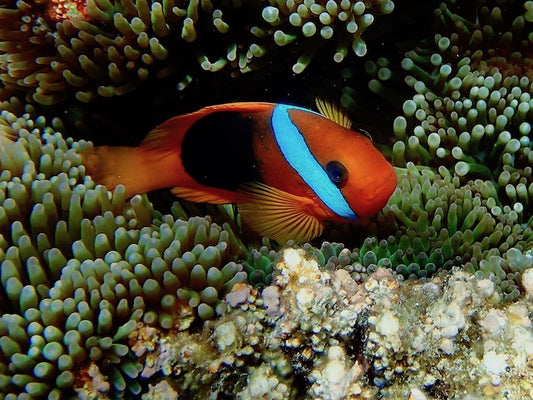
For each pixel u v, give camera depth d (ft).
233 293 0.55
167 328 0.54
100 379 0.50
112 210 0.60
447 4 0.71
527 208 0.66
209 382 0.54
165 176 0.63
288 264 0.54
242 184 0.60
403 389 0.51
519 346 0.50
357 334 0.53
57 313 0.51
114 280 0.53
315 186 0.57
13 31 0.65
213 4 0.64
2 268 0.52
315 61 0.73
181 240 0.57
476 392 0.49
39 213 0.56
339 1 0.62
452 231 0.64
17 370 0.49
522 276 0.54
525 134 0.66
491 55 0.69
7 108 0.69
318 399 0.52
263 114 0.57
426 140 0.69
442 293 0.53
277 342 0.54
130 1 0.63
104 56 0.65
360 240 0.66
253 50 0.64
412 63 0.69
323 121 0.56
